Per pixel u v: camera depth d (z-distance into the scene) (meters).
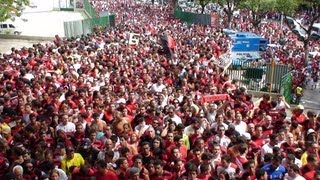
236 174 10.17
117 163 10.37
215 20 59.44
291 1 43.84
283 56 40.00
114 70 21.14
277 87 27.28
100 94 15.71
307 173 10.23
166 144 11.49
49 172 10.01
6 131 12.72
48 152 10.79
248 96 16.94
